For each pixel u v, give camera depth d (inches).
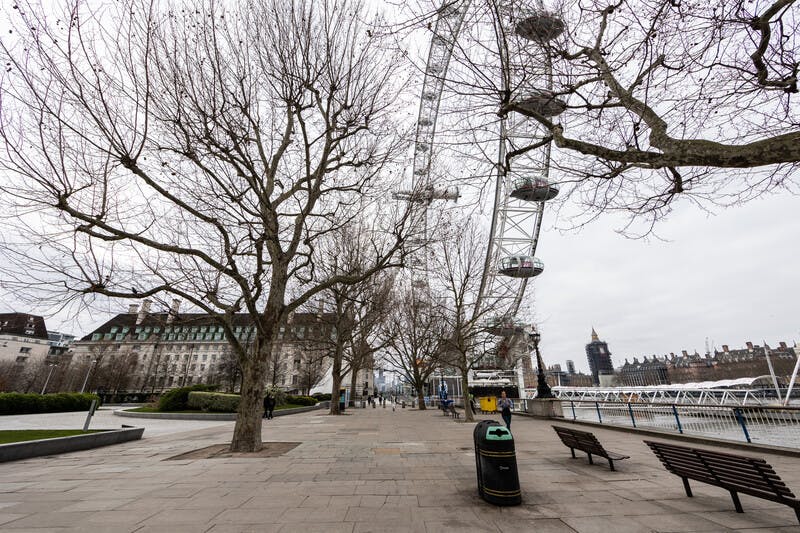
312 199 458.0
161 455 416.8
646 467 327.3
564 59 215.0
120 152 332.5
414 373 1398.9
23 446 408.5
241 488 269.1
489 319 959.0
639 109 199.8
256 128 435.8
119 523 200.1
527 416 910.4
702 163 177.8
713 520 195.8
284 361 2704.2
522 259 1892.2
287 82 397.1
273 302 454.0
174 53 352.5
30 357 3838.6
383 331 1294.3
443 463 355.3
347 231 838.5
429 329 1203.9
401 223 462.6
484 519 202.5
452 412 949.2
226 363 2623.0
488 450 236.4
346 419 941.8
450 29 206.4
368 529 189.6
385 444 479.8
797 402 1215.6
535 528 188.9
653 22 176.1
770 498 182.4
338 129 439.2
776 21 176.1
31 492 264.4
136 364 3021.7
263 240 404.5
